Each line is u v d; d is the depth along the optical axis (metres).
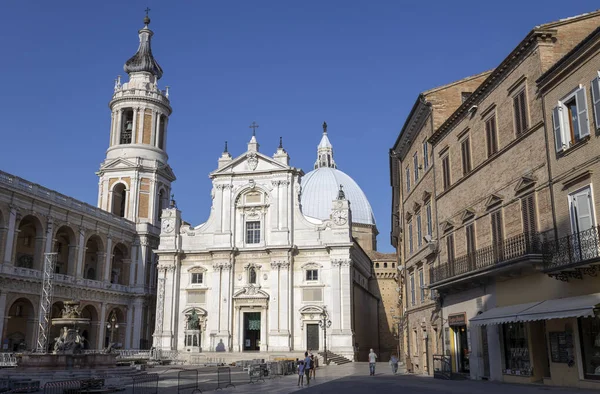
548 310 22.14
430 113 38.62
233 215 71.38
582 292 22.27
